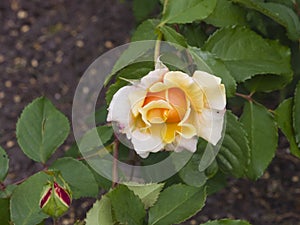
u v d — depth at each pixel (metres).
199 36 0.54
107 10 1.10
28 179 0.46
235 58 0.50
